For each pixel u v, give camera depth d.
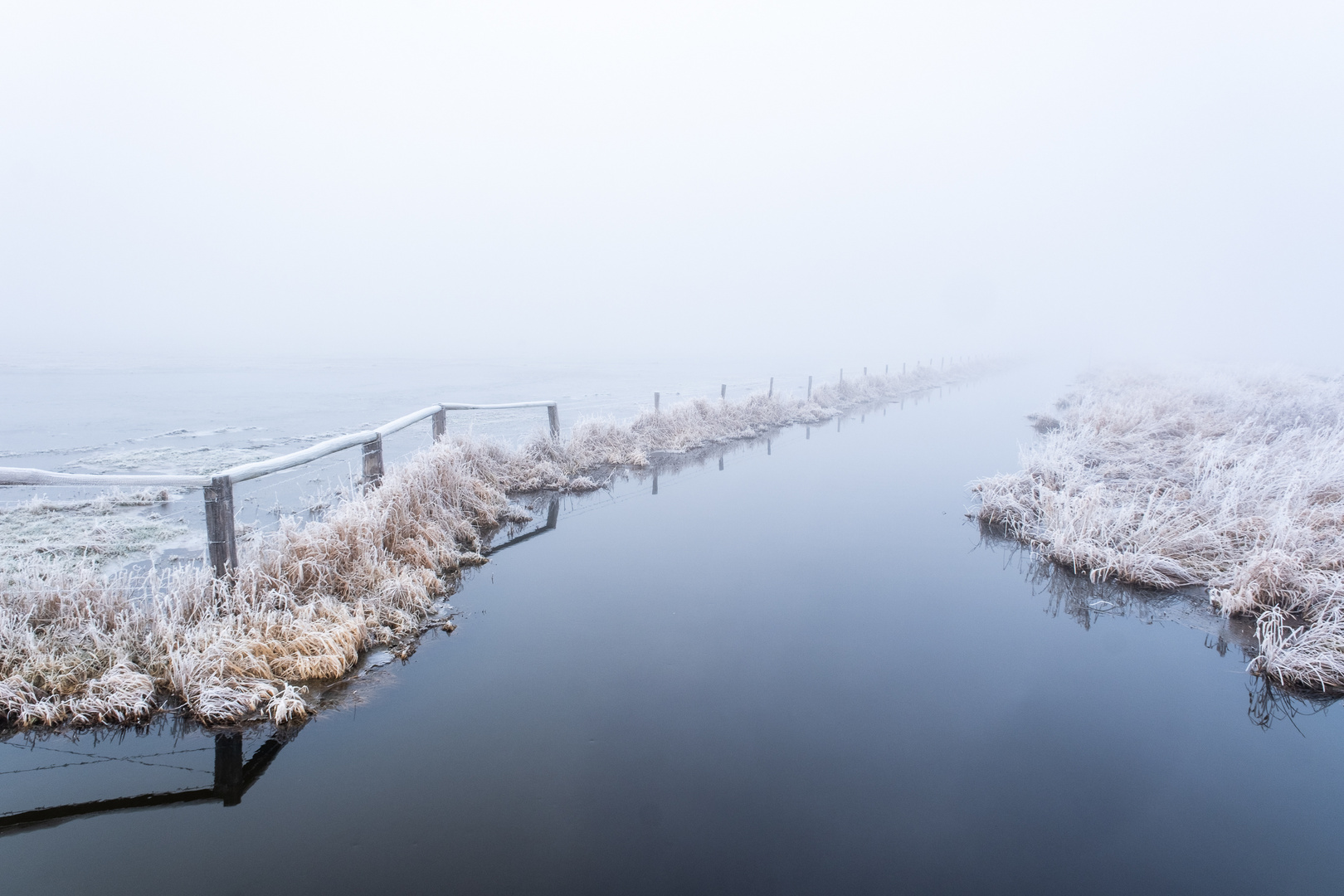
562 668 4.60
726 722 3.97
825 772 3.51
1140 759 3.69
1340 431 9.65
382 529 6.18
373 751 3.62
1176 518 7.15
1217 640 5.24
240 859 2.83
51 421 16.64
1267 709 4.25
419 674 4.49
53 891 2.64
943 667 4.73
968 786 3.42
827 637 5.19
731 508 9.07
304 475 10.47
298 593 5.17
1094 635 5.30
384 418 17.64
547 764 3.52
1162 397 16.72
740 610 5.68
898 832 3.07
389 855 2.86
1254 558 5.79
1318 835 3.13
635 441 13.07
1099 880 2.81
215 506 4.82
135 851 2.87
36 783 3.31
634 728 3.89
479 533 7.75
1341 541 6.21
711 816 3.14
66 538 7.16
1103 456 10.78
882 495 9.88
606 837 2.99
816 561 6.98
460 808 3.17
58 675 4.00
